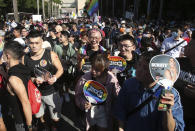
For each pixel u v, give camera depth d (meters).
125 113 1.92
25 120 2.57
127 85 1.88
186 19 18.25
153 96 1.63
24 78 2.40
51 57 3.10
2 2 34.84
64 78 4.63
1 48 3.90
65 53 4.76
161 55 1.66
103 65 2.46
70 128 3.82
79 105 2.64
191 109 1.95
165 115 1.56
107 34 9.48
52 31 5.97
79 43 6.16
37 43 2.91
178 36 5.04
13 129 3.73
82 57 3.35
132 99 1.81
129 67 3.04
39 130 3.60
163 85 1.49
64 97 4.88
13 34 5.32
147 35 6.25
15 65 2.38
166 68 1.63
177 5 19.02
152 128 1.74
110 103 2.56
